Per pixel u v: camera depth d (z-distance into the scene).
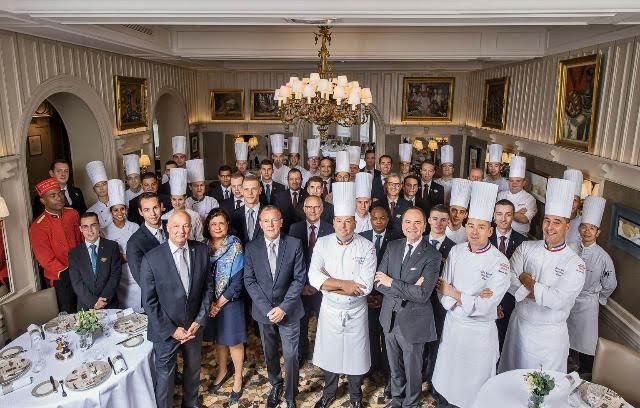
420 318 3.44
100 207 5.45
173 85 9.75
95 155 6.84
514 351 3.62
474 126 10.26
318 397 4.01
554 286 3.39
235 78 11.52
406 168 7.59
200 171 5.40
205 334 4.00
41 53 5.29
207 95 11.61
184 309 3.43
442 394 3.61
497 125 8.73
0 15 3.79
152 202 3.91
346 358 3.60
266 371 4.39
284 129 11.71
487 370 3.41
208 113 11.71
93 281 4.03
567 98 5.91
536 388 2.61
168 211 5.50
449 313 3.53
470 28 6.60
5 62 4.69
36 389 2.91
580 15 3.65
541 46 6.55
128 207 5.74
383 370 4.29
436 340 3.87
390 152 11.48
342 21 4.20
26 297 3.92
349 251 3.52
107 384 2.99
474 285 3.41
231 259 3.83
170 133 10.41
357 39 7.02
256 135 11.84
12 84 4.80
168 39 7.00
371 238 4.14
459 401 3.50
